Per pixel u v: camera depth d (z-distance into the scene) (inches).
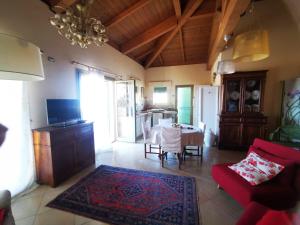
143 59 268.4
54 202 82.8
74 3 103.8
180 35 205.0
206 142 180.7
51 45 109.6
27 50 56.9
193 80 267.9
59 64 116.3
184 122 279.3
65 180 105.0
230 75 159.2
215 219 71.6
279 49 152.8
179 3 138.4
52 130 95.5
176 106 278.5
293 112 138.6
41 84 103.3
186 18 159.8
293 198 61.7
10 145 85.4
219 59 173.8
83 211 76.2
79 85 135.0
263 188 68.0
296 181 69.2
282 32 150.9
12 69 52.6
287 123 142.0
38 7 100.2
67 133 106.0
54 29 111.7
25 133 92.5
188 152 153.3
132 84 198.2
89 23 74.1
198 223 69.0
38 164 98.6
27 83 94.7
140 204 81.3
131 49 198.7
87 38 75.1
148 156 149.7
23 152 91.5
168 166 126.8
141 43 190.9
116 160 140.1
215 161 136.5
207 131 181.0
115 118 204.7
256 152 85.0
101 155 152.9
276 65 154.7
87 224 68.7
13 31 86.7
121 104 204.7
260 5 151.9
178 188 95.7
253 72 152.0
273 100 157.8
